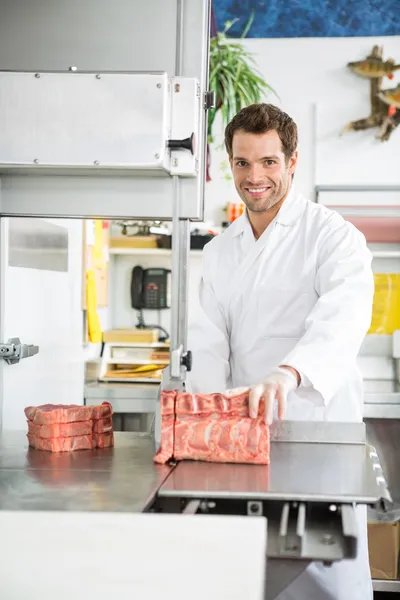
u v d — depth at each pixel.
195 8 2.06
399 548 3.59
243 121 2.18
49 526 1.22
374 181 4.43
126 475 1.69
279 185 2.22
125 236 4.28
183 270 2.08
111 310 4.53
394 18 4.43
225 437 1.75
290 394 2.30
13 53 2.12
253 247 2.40
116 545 1.19
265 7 4.48
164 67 2.07
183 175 2.02
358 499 1.44
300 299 2.31
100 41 2.09
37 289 2.87
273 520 1.51
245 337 2.39
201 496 1.48
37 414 2.00
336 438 1.99
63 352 3.26
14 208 2.11
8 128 1.96
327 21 4.45
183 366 1.96
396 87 4.42
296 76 4.47
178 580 1.16
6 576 1.19
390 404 3.79
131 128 1.93
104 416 2.04
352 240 2.25
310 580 2.19
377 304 4.42
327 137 4.45
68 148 1.95
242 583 1.15
